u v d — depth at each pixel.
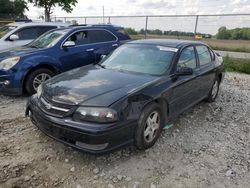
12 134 4.42
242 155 4.08
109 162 3.74
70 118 3.46
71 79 4.20
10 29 10.47
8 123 4.85
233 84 8.75
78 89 3.77
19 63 6.12
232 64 11.93
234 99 6.87
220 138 4.61
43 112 3.71
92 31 7.66
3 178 3.33
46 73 6.59
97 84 3.93
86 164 3.67
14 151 3.91
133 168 3.63
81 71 4.67
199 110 5.89
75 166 3.62
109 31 8.03
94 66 5.03
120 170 3.57
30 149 3.98
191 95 5.16
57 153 3.89
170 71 4.52
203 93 5.81
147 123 3.90
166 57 4.76
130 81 4.09
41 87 4.21
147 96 3.85
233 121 5.40
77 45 7.25
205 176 3.54
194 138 4.56
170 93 4.32
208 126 5.09
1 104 5.89
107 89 3.77
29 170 3.50
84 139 3.35
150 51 4.99
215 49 16.39
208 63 5.96
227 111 5.95
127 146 3.67
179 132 4.75
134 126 3.65
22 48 7.03
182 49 5.00
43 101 3.84
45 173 3.46
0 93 6.38
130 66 4.76
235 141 4.52
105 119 3.37
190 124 5.13
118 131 3.45
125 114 3.53
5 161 3.66
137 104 3.70
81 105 3.45
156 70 4.55
